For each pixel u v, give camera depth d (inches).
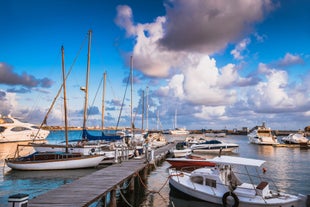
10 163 942.4
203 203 577.6
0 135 2249.0
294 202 512.4
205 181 592.4
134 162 912.9
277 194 545.3
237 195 534.3
